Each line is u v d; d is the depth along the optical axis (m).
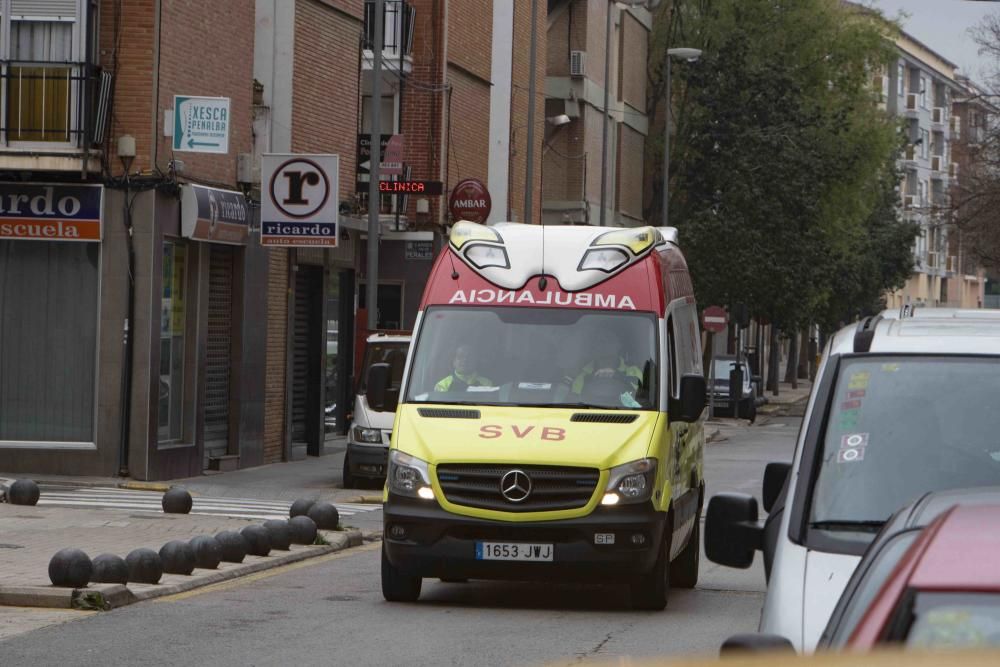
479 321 17.20
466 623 15.18
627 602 17.20
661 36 80.00
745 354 84.31
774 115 71.19
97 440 30.36
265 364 36.62
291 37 37.88
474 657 13.16
